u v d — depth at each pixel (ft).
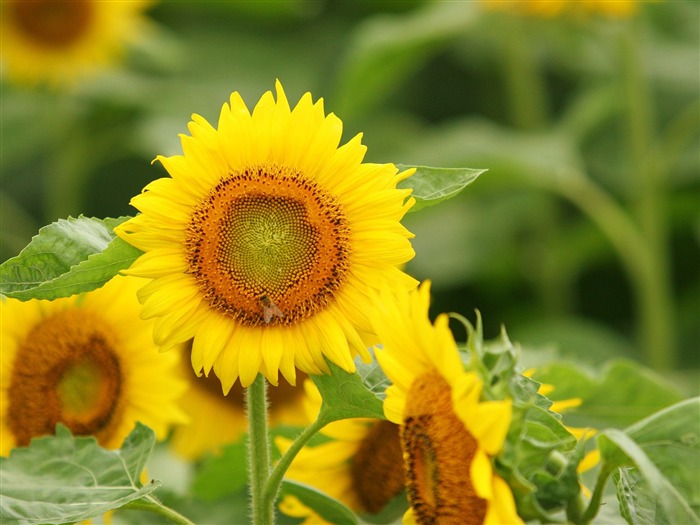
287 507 6.41
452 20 11.08
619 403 6.79
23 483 6.08
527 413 5.62
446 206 11.73
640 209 11.33
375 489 6.49
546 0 11.29
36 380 6.68
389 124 12.27
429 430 5.72
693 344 12.25
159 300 5.98
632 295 12.48
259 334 6.00
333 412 5.99
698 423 5.73
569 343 10.88
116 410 6.77
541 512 5.56
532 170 10.71
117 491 6.09
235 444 6.77
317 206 6.03
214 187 6.04
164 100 12.25
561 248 12.04
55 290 5.97
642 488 5.86
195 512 7.39
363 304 6.02
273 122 6.07
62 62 11.47
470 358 5.64
